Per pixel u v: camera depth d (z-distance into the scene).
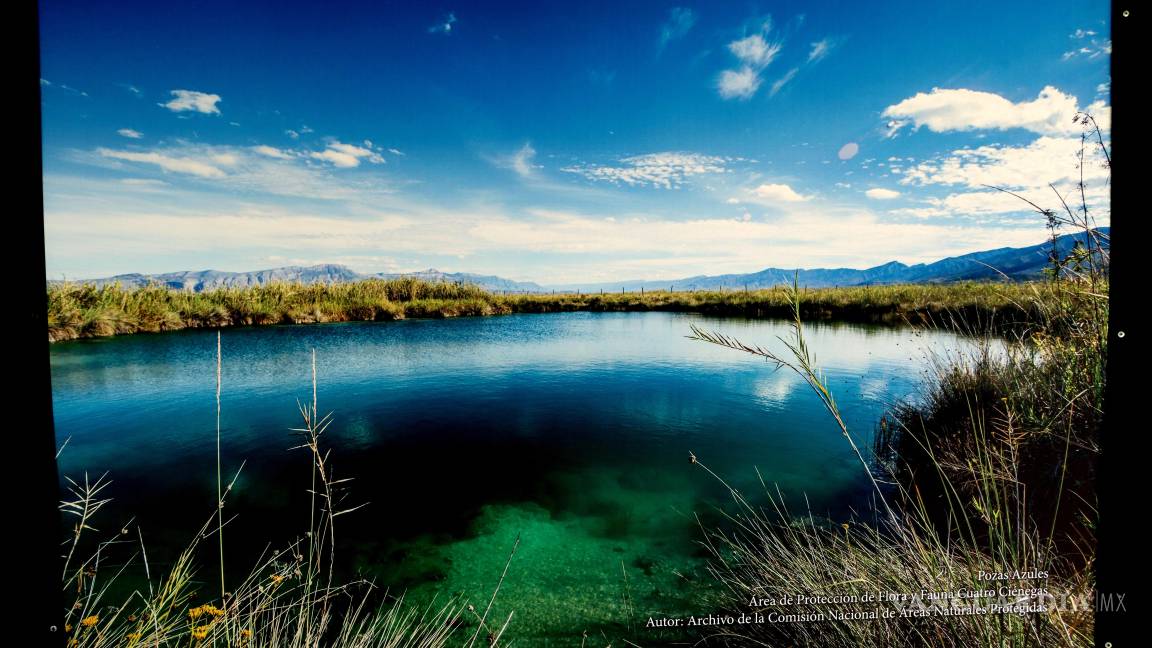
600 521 4.24
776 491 4.65
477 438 6.27
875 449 5.54
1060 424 3.07
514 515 4.37
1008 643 1.54
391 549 3.84
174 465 5.32
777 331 15.22
